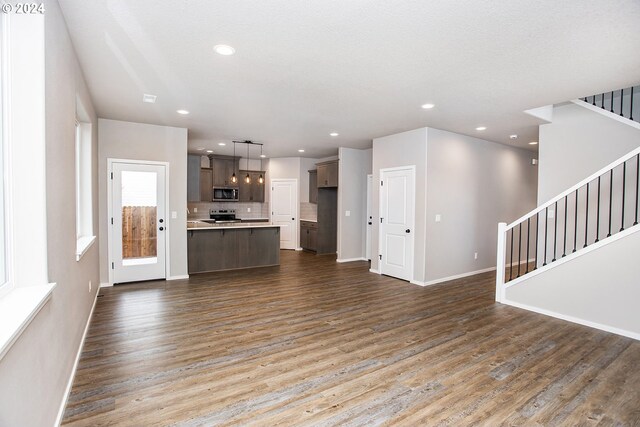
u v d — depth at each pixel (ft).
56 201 6.50
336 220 28.58
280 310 13.24
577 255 12.15
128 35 8.11
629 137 13.35
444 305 14.12
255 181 30.83
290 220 30.71
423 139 17.62
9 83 5.33
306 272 20.61
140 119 16.15
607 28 7.60
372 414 6.77
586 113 14.56
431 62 9.53
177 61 9.59
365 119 15.94
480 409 7.00
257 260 22.04
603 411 6.98
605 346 10.15
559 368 8.77
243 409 6.86
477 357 9.36
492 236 21.33
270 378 8.09
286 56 9.22
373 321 12.14
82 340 9.71
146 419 6.48
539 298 13.25
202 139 21.56
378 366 8.77
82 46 8.65
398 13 7.09
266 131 18.94
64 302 7.12
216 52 9.02
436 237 18.07
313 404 7.07
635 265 10.83
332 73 10.39
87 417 6.51
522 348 9.97
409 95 12.43
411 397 7.39
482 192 20.48
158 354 9.26
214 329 11.15
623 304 11.08
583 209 14.61
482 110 14.20
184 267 18.44
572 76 10.44
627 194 13.38
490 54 8.99
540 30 7.73
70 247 7.93
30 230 5.51
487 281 18.52
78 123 12.22
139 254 17.28
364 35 8.04
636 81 10.85
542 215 15.93
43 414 5.47
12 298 4.95
